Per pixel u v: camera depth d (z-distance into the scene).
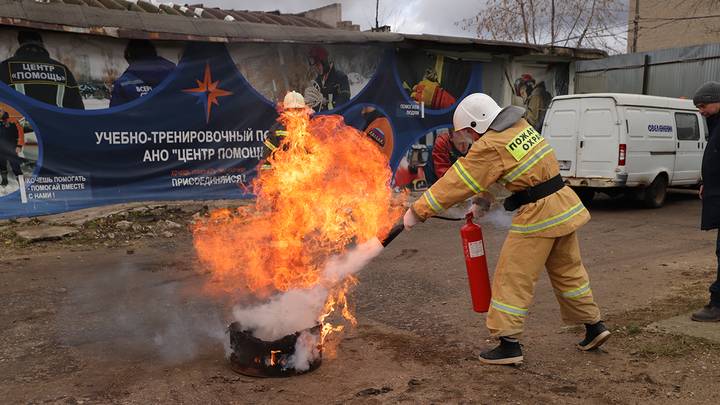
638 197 11.79
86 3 9.41
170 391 3.49
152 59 9.43
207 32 9.43
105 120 9.14
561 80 14.92
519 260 3.72
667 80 15.90
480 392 3.43
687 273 6.23
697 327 4.35
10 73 8.38
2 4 7.96
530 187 3.67
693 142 12.59
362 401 3.34
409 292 5.68
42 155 8.70
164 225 8.86
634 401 3.28
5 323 4.74
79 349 4.20
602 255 7.37
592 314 3.90
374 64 11.67
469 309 5.12
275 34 10.03
